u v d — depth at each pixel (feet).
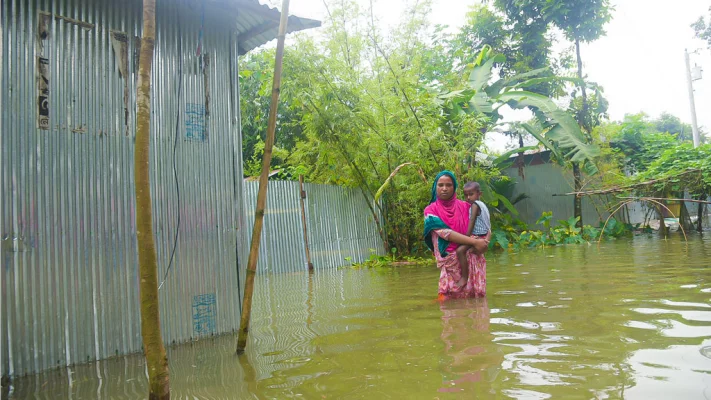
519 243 41.83
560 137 43.80
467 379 7.61
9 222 9.20
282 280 24.75
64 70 10.17
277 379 8.21
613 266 22.59
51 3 10.08
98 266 10.32
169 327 11.32
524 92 45.11
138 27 11.37
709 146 46.73
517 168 59.00
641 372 7.48
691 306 12.28
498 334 10.47
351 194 34.40
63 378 8.89
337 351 9.88
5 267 9.09
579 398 6.57
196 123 12.28
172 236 11.54
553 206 56.54
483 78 44.16
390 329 11.66
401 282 21.38
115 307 10.50
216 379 8.38
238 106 13.33
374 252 35.27
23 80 9.59
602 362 8.09
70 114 10.18
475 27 56.39
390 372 8.21
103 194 10.53
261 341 11.23
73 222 10.03
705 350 8.48
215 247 12.41
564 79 47.44
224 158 12.84
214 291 12.29
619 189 41.86
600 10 50.52
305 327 12.57
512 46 56.95
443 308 14.19
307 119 31.73
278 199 29.50
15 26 9.57
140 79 6.79
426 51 43.21
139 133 6.72
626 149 58.08
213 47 12.80
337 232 32.83
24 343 9.21
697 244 33.45
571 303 13.66
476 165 40.34
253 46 15.08
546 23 53.83
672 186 46.03
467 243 15.66
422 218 34.58
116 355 10.43
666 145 57.36
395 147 32.32
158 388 6.64
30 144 9.58
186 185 11.93
